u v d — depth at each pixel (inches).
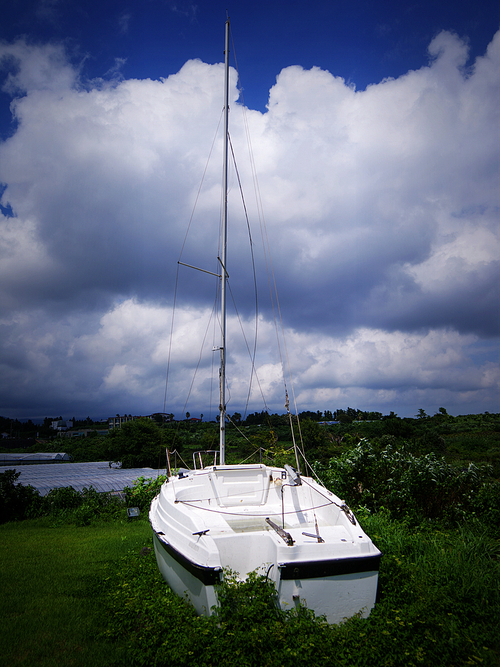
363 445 371.2
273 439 505.7
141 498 450.6
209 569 156.8
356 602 163.9
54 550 294.4
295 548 159.8
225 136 356.2
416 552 238.5
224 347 331.3
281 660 139.2
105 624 179.3
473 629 163.5
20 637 167.9
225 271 341.1
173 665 143.6
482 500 323.0
